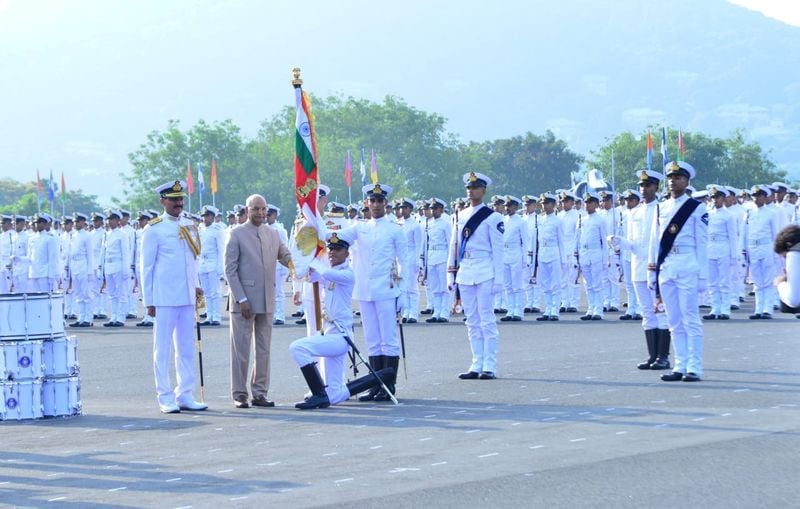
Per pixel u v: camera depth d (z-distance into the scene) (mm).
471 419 15953
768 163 147125
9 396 17672
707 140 142875
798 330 26547
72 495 12281
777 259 30516
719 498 11219
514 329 29844
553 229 33031
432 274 33719
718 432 14273
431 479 12297
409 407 17328
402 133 148000
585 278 32812
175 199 18312
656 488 11633
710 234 30625
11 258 38094
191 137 123875
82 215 37594
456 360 23141
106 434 16094
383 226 19219
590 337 26906
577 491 11602
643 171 20969
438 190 146625
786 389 17594
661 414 15719
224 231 35312
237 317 18328
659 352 20625
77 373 18125
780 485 11625
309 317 19750
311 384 17828
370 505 11320
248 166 126562
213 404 18859
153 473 13203
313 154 19297
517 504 11195
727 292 30734
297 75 19609
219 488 12281
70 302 41969
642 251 20688
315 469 13039
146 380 22359
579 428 14883
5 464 14109
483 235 20281
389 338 19219
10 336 17766
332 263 18578
